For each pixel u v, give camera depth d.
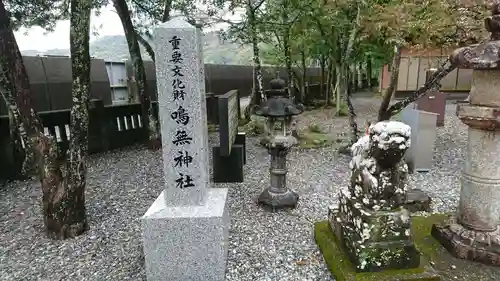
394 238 2.54
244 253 3.11
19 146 5.58
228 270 2.85
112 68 10.07
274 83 4.00
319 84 17.14
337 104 11.71
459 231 2.93
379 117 5.64
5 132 5.53
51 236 3.52
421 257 2.71
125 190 5.00
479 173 2.79
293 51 10.66
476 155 2.79
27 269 2.98
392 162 2.43
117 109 7.80
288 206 4.09
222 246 2.67
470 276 2.60
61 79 8.37
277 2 7.60
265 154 6.98
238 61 14.26
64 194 3.44
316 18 7.52
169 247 2.65
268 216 3.93
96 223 3.84
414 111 5.44
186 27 2.51
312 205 4.24
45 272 2.93
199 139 2.66
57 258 3.15
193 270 2.69
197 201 2.75
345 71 6.54
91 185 5.23
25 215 4.21
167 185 2.72
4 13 3.08
